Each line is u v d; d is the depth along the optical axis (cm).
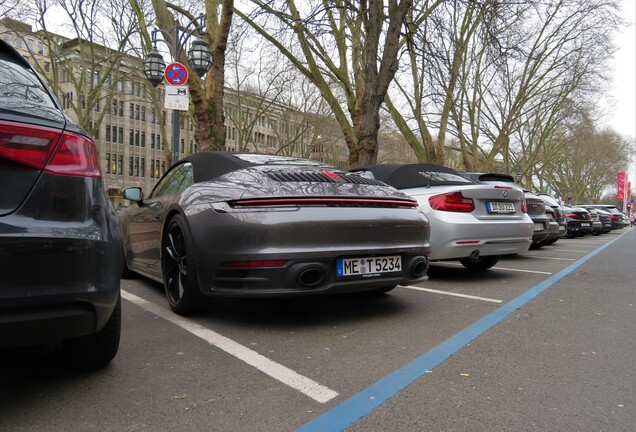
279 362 271
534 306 429
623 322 375
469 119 3478
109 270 212
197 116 1102
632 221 5972
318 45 1548
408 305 423
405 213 364
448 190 533
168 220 396
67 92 4612
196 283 348
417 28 1158
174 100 961
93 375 249
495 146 3128
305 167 387
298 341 311
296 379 246
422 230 374
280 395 226
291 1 1396
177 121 1167
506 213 564
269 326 347
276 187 325
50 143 198
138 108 5888
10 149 187
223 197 332
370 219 336
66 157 202
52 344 299
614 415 210
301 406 214
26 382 239
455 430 194
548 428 197
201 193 356
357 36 1580
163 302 425
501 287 528
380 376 251
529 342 316
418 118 2108
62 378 245
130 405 214
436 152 2298
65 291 191
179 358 276
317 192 327
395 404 218
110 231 219
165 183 467
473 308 416
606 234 2473
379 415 206
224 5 1048
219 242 321
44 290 186
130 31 2492
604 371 263
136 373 252
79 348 246
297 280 308
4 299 176
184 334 325
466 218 525
